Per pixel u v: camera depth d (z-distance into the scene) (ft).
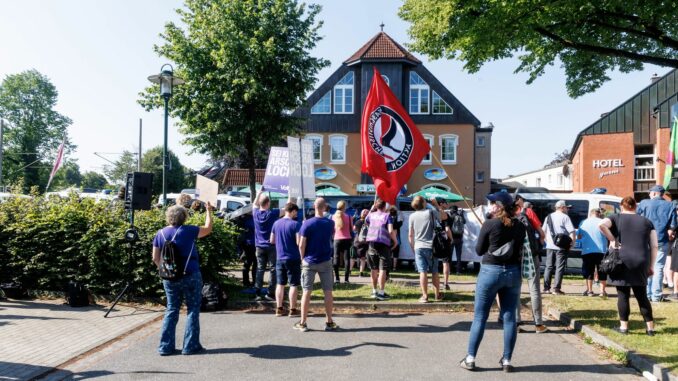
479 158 135.54
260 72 63.00
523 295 31.27
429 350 20.47
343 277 40.81
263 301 29.07
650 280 30.30
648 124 99.09
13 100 198.70
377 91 32.71
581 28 42.75
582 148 102.94
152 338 22.40
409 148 32.76
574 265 42.60
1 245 31.09
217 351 20.25
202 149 65.57
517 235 17.63
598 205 42.96
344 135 107.24
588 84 50.78
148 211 31.86
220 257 30.86
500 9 37.27
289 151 34.30
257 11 64.69
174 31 63.46
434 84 108.17
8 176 186.70
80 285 29.14
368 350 20.40
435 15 40.57
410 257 46.19
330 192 70.49
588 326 23.17
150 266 29.50
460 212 43.27
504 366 17.84
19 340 21.57
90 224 30.40
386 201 32.14
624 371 17.94
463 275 42.19
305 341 21.80
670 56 47.14
